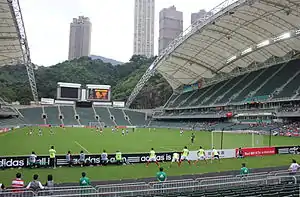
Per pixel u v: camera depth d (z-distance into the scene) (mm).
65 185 15773
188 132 61094
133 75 155500
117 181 17141
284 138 41375
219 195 9547
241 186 12266
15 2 47844
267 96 61719
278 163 23375
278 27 56062
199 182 12969
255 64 77688
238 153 26406
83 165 21625
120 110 99688
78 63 167750
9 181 16906
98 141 41219
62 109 92312
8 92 120188
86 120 88375
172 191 11773
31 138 43438
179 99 101625
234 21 56375
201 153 24359
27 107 89562
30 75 89875
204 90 93625
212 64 83188
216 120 76812
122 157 22750
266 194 9461
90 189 11523
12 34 58875
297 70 62656
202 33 63406
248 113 64125
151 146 35875
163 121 97438
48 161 20922
